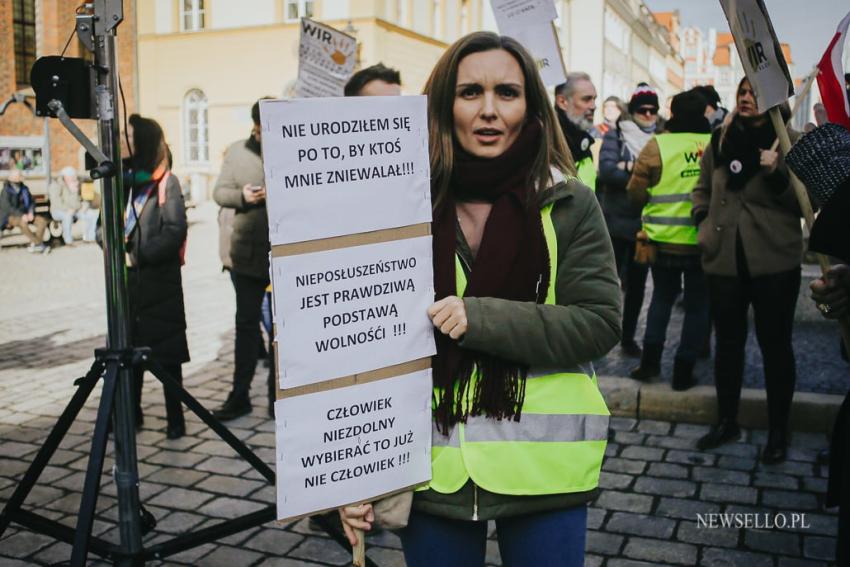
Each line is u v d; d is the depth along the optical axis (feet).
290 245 6.07
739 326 15.31
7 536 12.28
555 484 6.49
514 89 6.65
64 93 9.11
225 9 99.60
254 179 16.79
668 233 17.60
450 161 6.70
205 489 14.08
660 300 18.52
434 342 6.59
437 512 6.60
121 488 9.46
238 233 17.13
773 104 8.30
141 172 15.37
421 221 6.52
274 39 97.60
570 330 6.38
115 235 9.32
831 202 6.15
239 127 100.78
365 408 6.39
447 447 6.58
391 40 93.91
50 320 28.22
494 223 6.52
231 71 100.27
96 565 11.52
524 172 6.63
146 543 12.14
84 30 9.15
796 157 6.48
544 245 6.52
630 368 20.42
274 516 9.66
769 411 14.89
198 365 22.16
